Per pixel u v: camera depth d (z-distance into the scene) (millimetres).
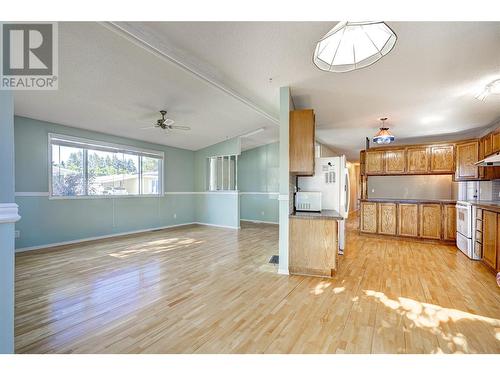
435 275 3131
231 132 6195
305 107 3842
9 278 1183
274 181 7758
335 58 1968
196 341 1797
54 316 2141
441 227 4859
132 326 1992
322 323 2035
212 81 2883
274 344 1762
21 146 4188
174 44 2299
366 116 4281
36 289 2693
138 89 3523
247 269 3381
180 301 2430
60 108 4020
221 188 7207
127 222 5832
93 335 1866
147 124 4961
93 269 3346
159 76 3174
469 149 4758
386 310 2244
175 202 7078
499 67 2518
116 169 5652
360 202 5770
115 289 2701
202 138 6539
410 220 5156
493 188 4625
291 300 2449
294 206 3768
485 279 2988
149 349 1706
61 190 4715
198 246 4699
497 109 3824
